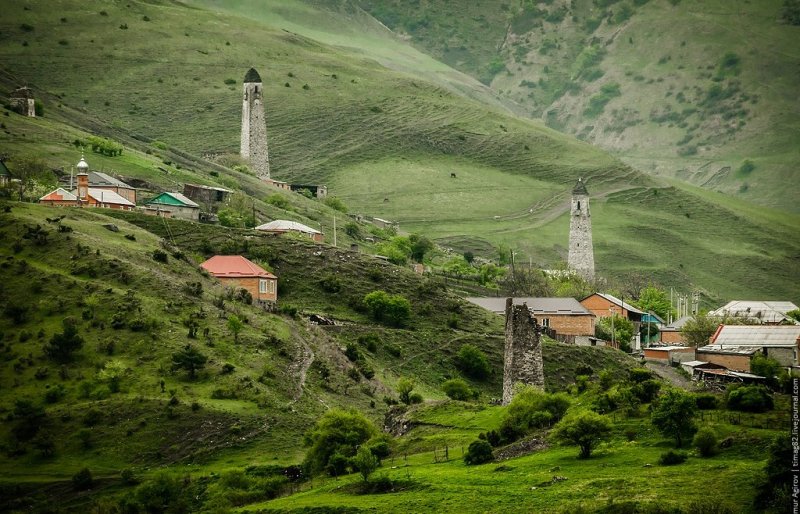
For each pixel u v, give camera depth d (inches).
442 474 6958.7
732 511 5698.8
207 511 7066.9
